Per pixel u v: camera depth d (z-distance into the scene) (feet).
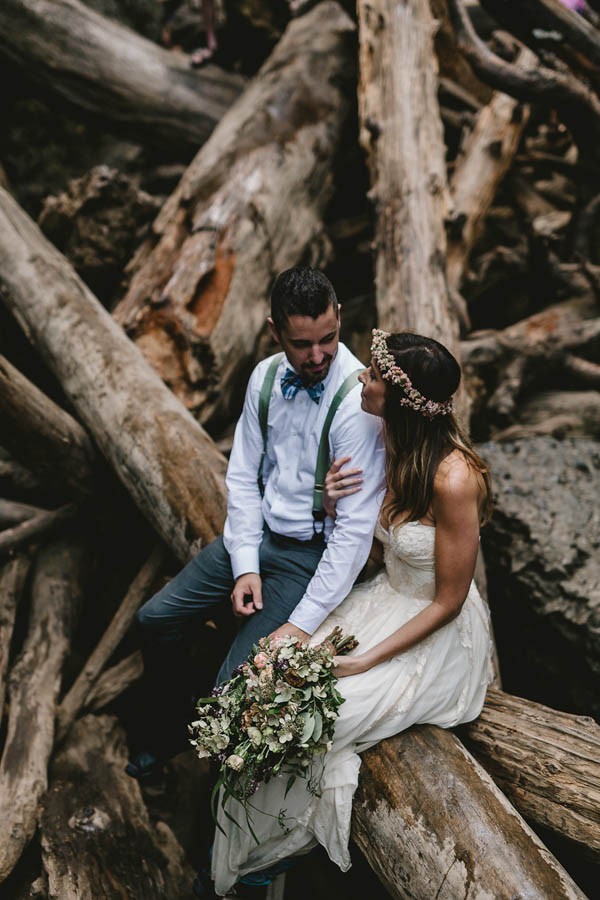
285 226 16.39
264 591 8.66
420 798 7.45
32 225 14.65
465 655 8.27
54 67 18.57
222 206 15.58
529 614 12.43
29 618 12.21
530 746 8.15
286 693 7.39
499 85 16.52
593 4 19.62
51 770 10.33
